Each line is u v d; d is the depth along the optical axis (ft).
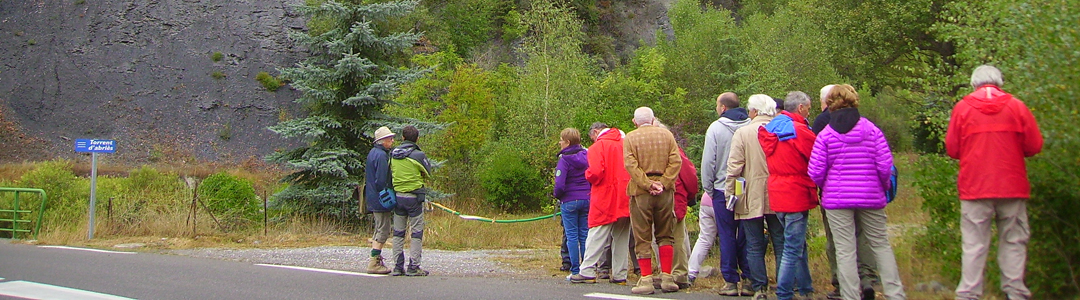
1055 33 17.69
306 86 48.39
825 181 18.17
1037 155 17.84
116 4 128.06
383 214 26.37
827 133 18.02
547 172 74.28
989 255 18.25
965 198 16.83
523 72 83.97
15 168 93.09
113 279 24.21
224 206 49.26
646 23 148.77
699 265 23.29
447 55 109.19
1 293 21.27
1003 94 16.71
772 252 27.58
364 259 32.24
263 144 110.01
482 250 39.50
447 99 82.99
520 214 71.20
